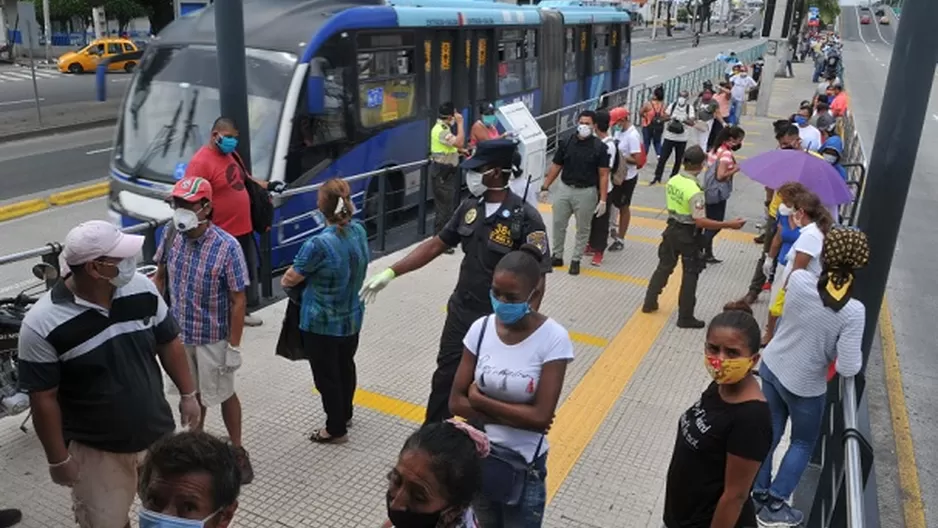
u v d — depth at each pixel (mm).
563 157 8320
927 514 5020
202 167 5895
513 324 2975
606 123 8477
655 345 6711
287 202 8633
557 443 5012
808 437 4125
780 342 4125
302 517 4125
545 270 3973
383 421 5199
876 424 6203
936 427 6199
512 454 3021
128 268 2992
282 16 9523
